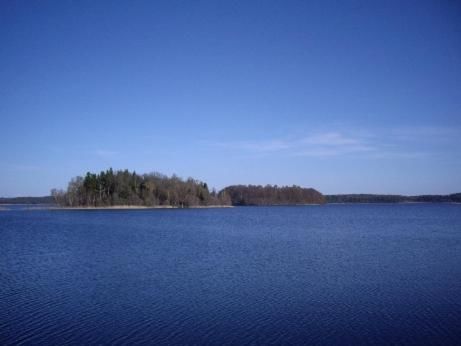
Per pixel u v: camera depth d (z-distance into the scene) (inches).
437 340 719.1
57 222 4062.5
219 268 1405.0
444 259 1603.1
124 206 7470.5
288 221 4325.8
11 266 1459.2
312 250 1891.0
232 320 831.1
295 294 1035.9
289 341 716.7
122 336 745.6
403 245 2087.8
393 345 698.2
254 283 1164.5
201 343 708.7
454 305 933.2
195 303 955.3
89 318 848.3
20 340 728.3
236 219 4746.6
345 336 739.4
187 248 1975.9
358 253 1784.0
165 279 1224.2
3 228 3270.2
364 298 996.6
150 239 2431.1
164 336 745.0
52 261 1569.9
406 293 1043.9
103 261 1565.0
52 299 998.4
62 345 703.7
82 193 7544.3
